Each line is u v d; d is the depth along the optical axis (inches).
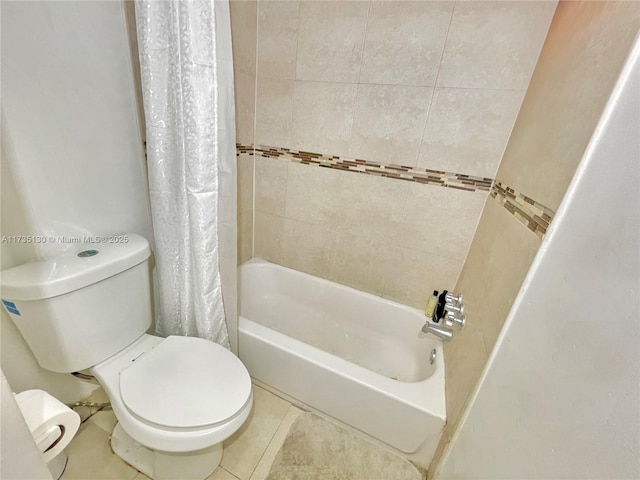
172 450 31.8
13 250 32.6
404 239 60.1
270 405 53.0
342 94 54.8
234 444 46.2
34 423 17.6
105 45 36.4
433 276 60.4
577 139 22.0
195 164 36.6
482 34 43.1
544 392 17.0
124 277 38.5
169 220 41.3
